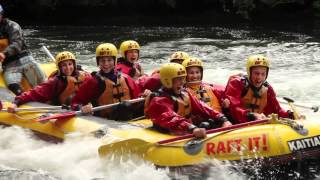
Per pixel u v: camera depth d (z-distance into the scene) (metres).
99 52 5.87
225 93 5.64
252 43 13.20
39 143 5.70
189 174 4.58
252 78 5.50
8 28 7.10
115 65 6.01
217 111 5.39
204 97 5.69
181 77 5.10
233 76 5.68
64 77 6.37
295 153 4.74
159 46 13.09
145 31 15.80
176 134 4.97
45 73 7.53
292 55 11.54
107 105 5.68
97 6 18.84
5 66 7.17
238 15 17.77
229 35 14.58
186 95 5.25
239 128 4.86
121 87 5.96
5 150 5.72
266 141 4.71
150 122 5.52
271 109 5.63
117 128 5.26
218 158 4.62
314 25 16.03
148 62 11.13
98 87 5.89
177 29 16.08
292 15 17.72
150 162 4.68
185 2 18.42
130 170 4.73
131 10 18.77
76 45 13.55
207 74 9.80
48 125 5.68
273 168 4.70
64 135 5.48
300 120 5.20
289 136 4.79
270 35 14.39
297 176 4.70
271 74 9.68
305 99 7.93
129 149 4.79
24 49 7.30
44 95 6.31
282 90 8.50
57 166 5.15
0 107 6.03
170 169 4.60
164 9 18.56
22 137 5.83
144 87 6.42
